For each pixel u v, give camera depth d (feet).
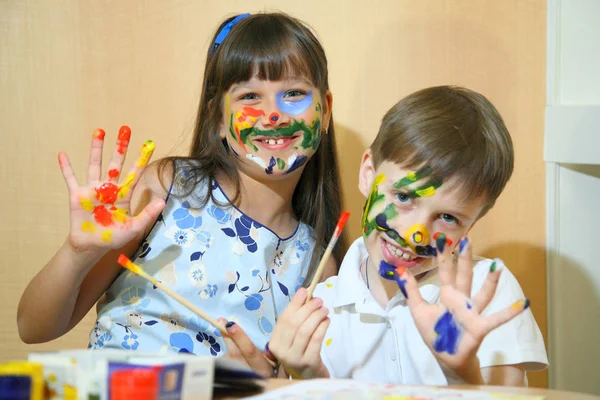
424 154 2.94
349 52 4.32
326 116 3.84
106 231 3.07
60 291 3.21
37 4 4.20
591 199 4.31
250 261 3.67
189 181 3.70
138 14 4.25
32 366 1.82
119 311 3.53
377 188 3.11
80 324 4.36
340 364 3.24
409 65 4.33
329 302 3.51
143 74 4.28
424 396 1.99
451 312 2.35
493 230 4.37
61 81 4.25
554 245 4.32
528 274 4.37
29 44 4.22
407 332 3.15
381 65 4.33
